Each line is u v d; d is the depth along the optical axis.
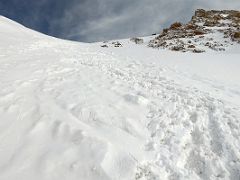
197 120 8.39
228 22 49.66
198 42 37.16
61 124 6.67
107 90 9.91
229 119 8.66
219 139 7.43
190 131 7.78
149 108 8.84
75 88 9.48
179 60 21.91
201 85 13.21
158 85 11.99
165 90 11.23
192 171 6.21
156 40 40.19
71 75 11.14
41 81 9.69
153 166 5.95
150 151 6.46
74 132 6.39
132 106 8.73
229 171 6.32
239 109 9.77
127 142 6.57
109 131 6.91
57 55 15.54
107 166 5.50
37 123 6.66
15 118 6.78
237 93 12.43
